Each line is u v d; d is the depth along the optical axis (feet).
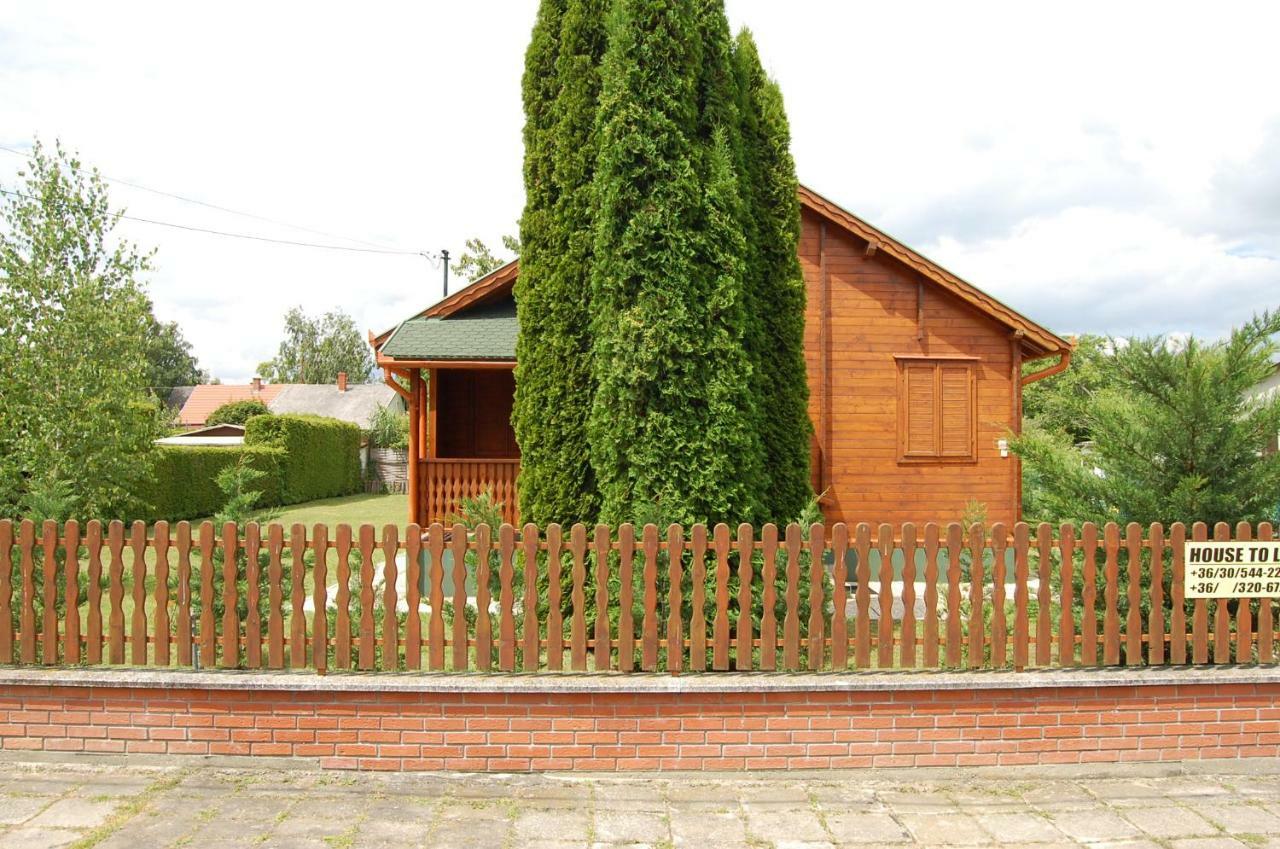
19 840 12.82
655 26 19.72
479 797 14.57
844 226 33.09
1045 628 16.16
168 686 15.46
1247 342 17.56
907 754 15.70
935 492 33.88
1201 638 16.29
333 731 15.44
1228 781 15.58
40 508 16.66
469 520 18.70
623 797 14.61
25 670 15.80
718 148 19.89
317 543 15.76
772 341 24.94
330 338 234.38
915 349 33.99
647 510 17.54
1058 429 27.35
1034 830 13.65
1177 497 17.19
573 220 21.11
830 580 16.75
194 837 13.03
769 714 15.56
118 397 38.60
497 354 31.53
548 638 15.98
